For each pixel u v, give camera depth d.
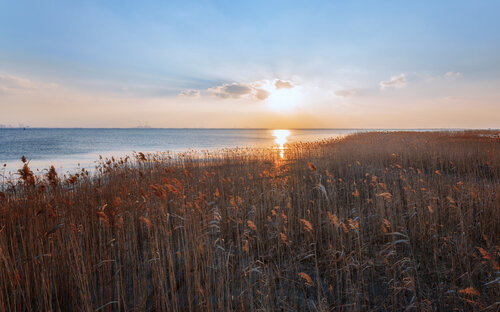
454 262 3.86
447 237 4.33
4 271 3.17
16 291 3.26
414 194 5.76
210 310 3.15
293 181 8.28
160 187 4.18
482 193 5.96
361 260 3.88
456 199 6.07
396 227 4.79
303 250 4.59
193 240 4.11
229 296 3.27
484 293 3.19
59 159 24.92
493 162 9.77
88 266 3.47
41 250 3.68
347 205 6.36
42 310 3.23
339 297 3.39
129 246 4.12
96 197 6.44
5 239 3.71
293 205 6.11
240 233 5.16
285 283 3.89
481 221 4.88
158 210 4.57
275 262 4.35
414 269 3.70
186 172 6.67
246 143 51.88
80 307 3.32
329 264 3.97
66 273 3.51
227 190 7.58
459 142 16.17
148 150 36.81
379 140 22.00
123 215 4.95
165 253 4.31
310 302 3.48
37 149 37.53
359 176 9.73
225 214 5.67
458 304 3.16
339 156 13.07
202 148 39.47
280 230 4.80
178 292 3.72
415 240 4.61
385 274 3.86
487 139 16.38
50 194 6.07
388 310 3.21
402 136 26.34
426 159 11.73
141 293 3.63
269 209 6.04
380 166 11.12
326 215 5.36
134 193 6.30
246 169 9.99
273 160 13.62
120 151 34.78
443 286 3.47
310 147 17.27
